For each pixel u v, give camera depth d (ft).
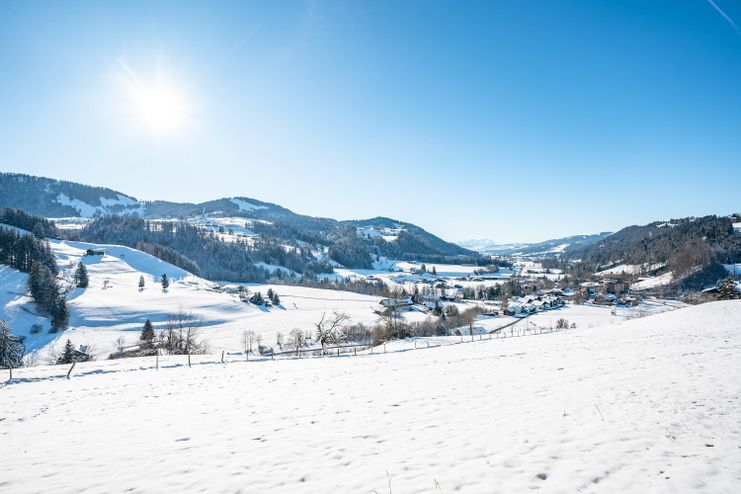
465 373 70.23
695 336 100.78
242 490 27.09
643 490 23.47
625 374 57.21
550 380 57.31
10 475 31.83
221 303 450.30
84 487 29.07
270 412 49.29
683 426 33.83
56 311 346.95
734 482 23.91
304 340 262.88
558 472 26.32
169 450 36.35
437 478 26.58
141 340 268.62
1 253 448.65
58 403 62.23
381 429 38.96
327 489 26.35
